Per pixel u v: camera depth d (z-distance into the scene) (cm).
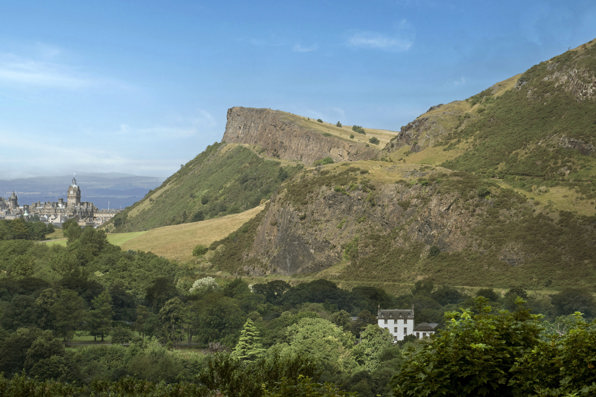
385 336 13475
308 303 18250
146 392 5650
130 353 12681
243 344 13400
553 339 2673
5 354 12131
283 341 13562
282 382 3139
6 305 16262
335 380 10312
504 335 2791
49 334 13125
